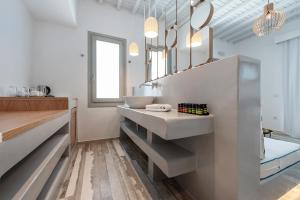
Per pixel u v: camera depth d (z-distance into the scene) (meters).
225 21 3.58
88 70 2.72
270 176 1.09
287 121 3.57
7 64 1.57
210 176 1.02
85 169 1.60
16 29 1.77
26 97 1.41
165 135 0.84
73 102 2.17
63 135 1.54
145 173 1.52
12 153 0.48
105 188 1.26
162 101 1.76
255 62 0.93
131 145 2.48
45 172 0.83
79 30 2.66
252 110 0.91
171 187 1.29
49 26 2.45
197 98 1.17
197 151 1.14
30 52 2.24
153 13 3.17
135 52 2.58
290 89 3.54
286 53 3.61
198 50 1.46
